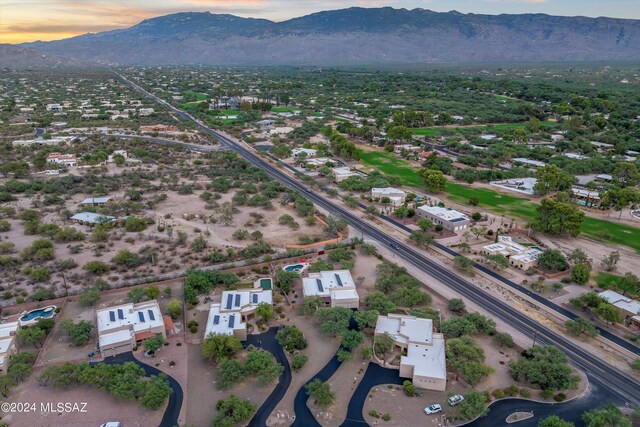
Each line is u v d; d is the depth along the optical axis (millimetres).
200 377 108188
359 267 163875
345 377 109188
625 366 114062
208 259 165500
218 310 130375
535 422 96438
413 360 109938
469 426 95062
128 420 95062
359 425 95062
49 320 123500
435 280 156000
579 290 149875
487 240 189250
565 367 106812
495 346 121375
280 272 149625
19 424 93188
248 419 95000
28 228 182500
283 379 108250
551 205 190875
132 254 162875
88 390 103312
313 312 131875
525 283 154000
